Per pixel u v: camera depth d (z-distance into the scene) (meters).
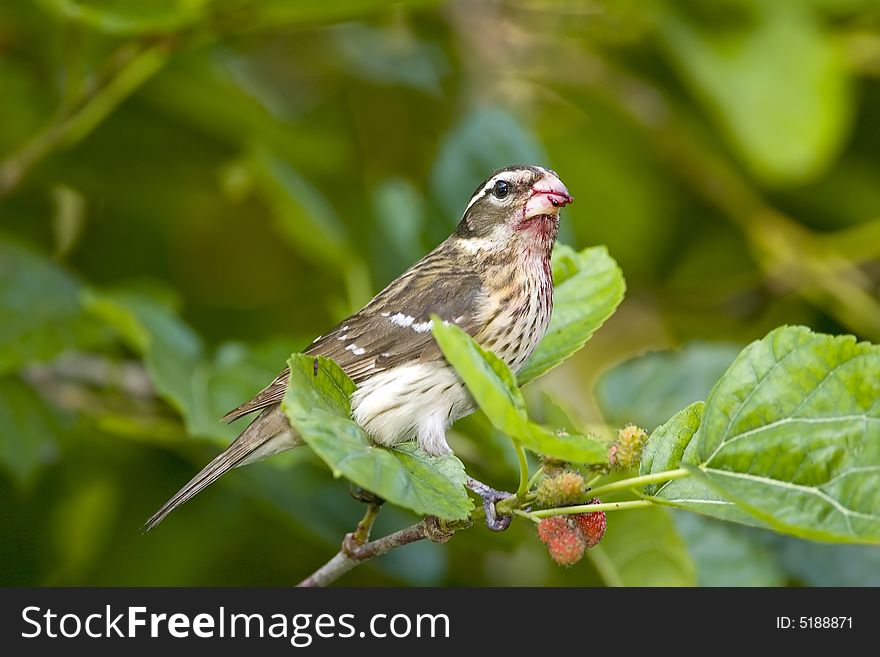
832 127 10.66
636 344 13.68
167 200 12.51
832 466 5.81
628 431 6.06
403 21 13.32
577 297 8.55
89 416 10.67
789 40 10.90
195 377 9.50
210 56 11.58
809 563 10.16
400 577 10.82
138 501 11.49
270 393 8.51
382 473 5.98
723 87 10.76
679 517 9.85
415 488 6.01
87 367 11.03
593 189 13.99
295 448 9.35
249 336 12.41
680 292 13.80
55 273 10.70
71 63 10.12
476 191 9.37
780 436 5.98
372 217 11.24
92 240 12.62
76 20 9.63
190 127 12.12
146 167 12.23
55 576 11.30
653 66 13.02
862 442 5.81
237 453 8.75
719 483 6.00
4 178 10.41
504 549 10.57
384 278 10.95
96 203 12.58
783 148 10.62
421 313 8.83
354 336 8.95
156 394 11.03
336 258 10.80
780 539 10.20
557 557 5.89
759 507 5.80
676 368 10.30
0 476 11.27
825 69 10.80
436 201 10.66
